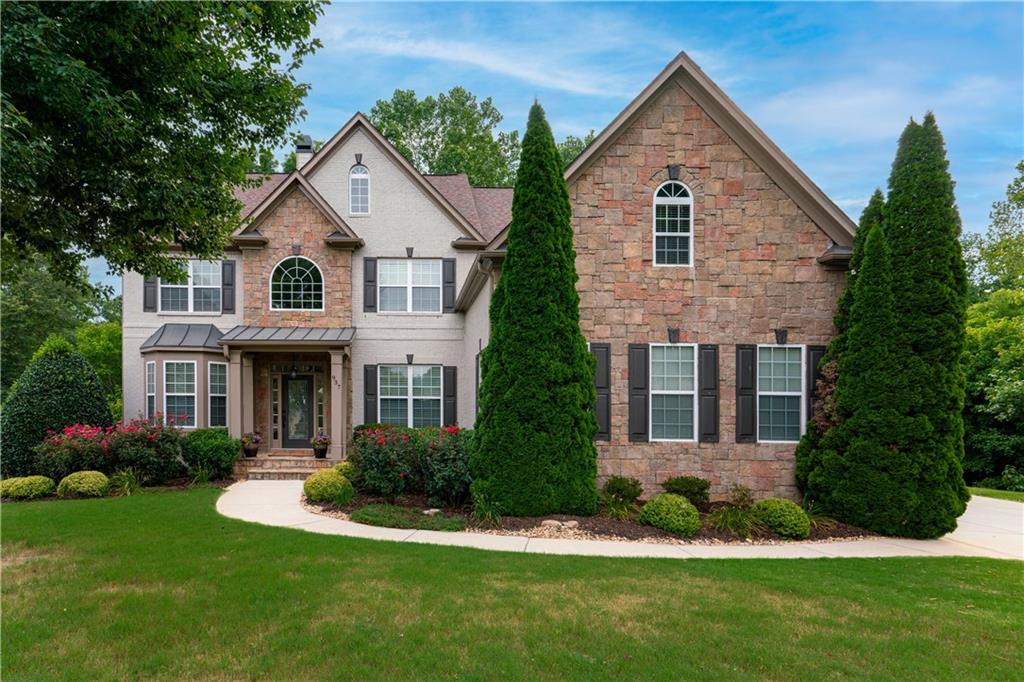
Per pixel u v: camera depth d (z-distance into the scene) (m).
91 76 5.96
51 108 6.11
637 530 9.12
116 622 5.12
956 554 8.34
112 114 6.28
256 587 6.00
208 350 16.06
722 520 9.34
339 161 17.52
